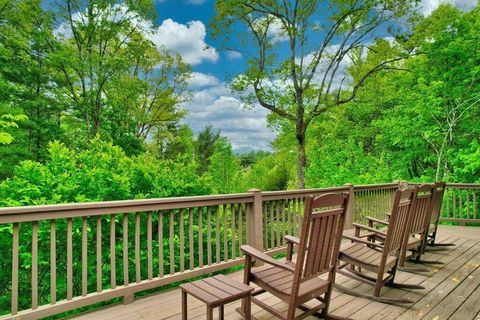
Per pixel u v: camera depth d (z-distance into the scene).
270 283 2.45
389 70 14.04
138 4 15.21
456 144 11.00
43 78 13.04
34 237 2.46
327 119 17.61
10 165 10.47
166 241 5.64
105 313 2.81
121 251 5.20
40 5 12.91
